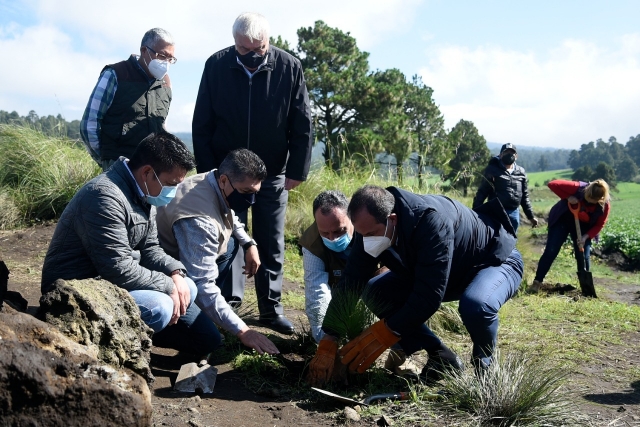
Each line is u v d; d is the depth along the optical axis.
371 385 3.60
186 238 3.68
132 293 3.23
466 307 3.50
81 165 8.53
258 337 3.71
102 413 2.31
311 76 21.55
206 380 3.46
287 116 4.73
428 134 23.86
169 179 3.22
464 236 3.60
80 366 2.41
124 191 3.23
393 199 3.28
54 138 8.99
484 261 3.75
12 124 8.82
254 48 4.52
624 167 122.50
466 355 4.42
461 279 3.77
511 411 3.24
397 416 3.27
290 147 4.82
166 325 3.38
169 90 5.23
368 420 3.21
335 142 19.33
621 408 3.58
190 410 3.10
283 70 4.67
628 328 5.54
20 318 2.41
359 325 3.65
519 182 8.43
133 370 2.92
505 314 5.77
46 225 7.62
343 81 21.58
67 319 2.72
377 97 21.08
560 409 3.31
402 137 18.34
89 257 3.26
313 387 3.46
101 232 3.12
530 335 5.13
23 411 2.21
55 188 8.02
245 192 3.76
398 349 3.79
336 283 4.22
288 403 3.39
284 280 6.57
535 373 3.40
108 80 4.79
